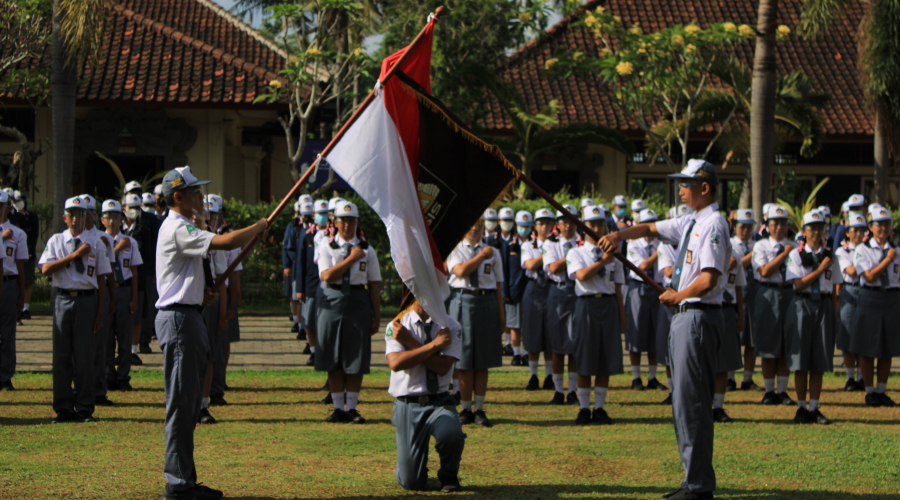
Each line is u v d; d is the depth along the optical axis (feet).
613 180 72.64
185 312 17.35
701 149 73.10
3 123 65.00
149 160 66.59
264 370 35.70
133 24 69.00
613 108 71.92
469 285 26.14
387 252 59.26
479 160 19.85
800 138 64.18
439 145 19.88
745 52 79.82
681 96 58.29
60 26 46.34
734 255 26.45
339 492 17.78
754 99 47.96
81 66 46.73
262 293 57.67
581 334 26.20
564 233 29.94
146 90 62.90
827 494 18.02
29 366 34.94
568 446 22.66
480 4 61.62
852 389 33.19
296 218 44.80
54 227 47.29
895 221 59.62
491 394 31.89
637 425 25.86
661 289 18.72
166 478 16.90
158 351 39.96
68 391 25.26
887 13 56.24
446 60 61.87
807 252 26.76
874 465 20.61
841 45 81.20
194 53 67.00
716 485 18.70
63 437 22.91
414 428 17.85
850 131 71.36
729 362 26.86
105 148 64.34
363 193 18.76
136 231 36.70
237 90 63.77
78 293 25.30
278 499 17.15
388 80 19.33
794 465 20.59
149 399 29.32
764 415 27.81
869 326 29.78
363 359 25.52
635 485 18.67
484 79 62.95
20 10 55.62
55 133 47.01
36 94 59.98
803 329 26.50
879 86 56.95
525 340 32.91
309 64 63.87
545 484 18.69
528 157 65.92
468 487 18.42
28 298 48.75
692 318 17.87
